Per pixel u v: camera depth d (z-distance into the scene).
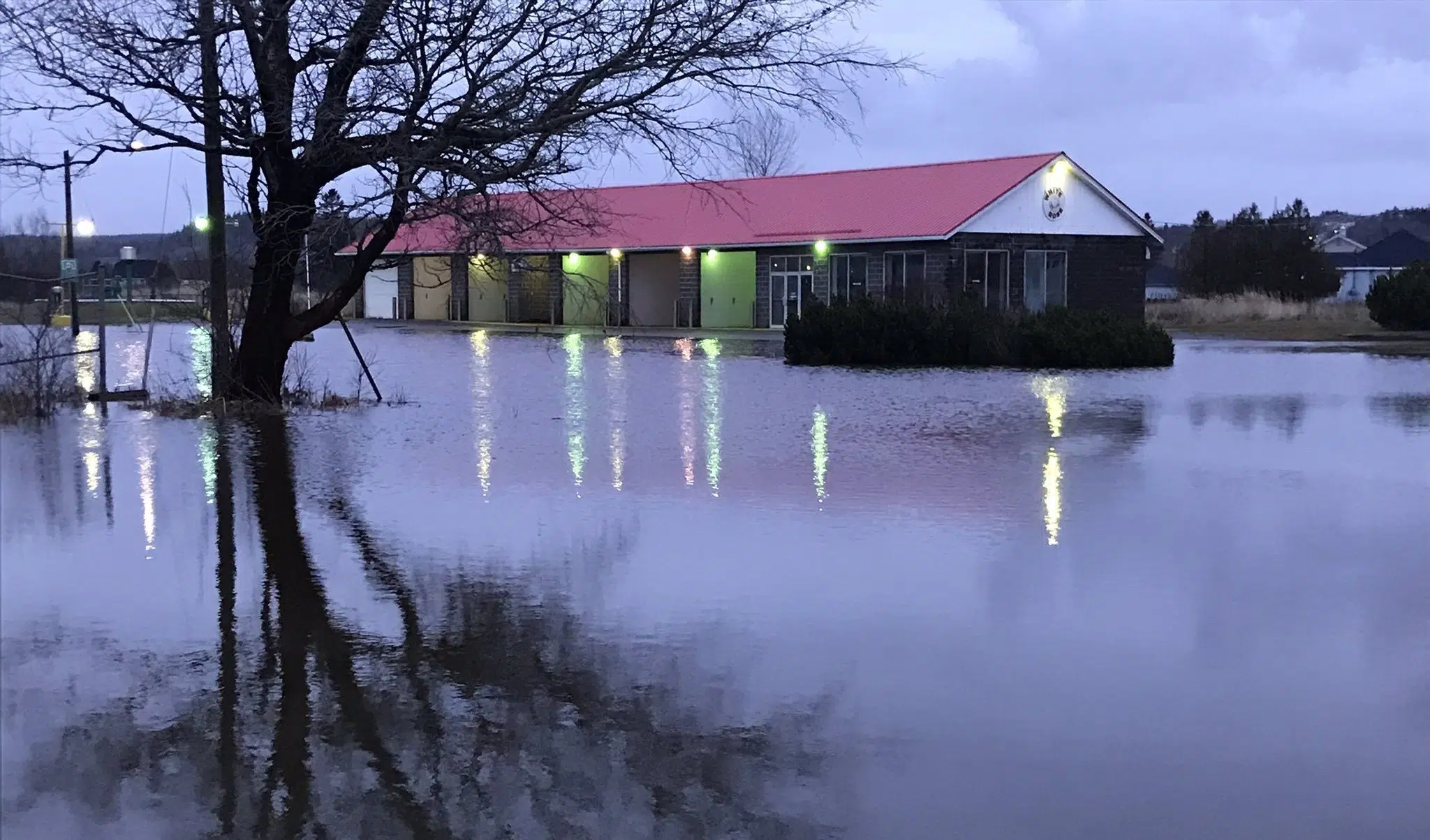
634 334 45.22
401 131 16.62
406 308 62.31
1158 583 8.73
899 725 6.08
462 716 6.27
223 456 14.60
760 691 6.56
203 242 19.70
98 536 10.28
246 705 6.45
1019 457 14.73
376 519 11.02
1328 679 6.73
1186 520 10.93
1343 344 39.69
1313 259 71.12
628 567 9.23
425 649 7.34
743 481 13.04
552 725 6.13
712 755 5.74
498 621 7.87
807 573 9.02
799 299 47.88
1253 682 6.67
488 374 27.64
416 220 17.69
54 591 8.60
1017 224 44.69
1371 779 5.46
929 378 26.80
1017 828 5.00
